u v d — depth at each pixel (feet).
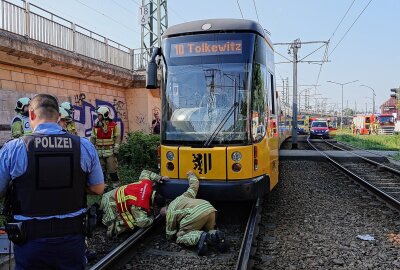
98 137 30.99
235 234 22.27
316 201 30.50
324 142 127.24
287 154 65.62
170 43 25.03
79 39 45.96
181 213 20.51
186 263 17.88
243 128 23.35
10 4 34.60
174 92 24.59
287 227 23.45
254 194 22.81
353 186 37.14
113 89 56.34
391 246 20.29
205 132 23.61
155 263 17.92
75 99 46.44
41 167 8.79
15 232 8.61
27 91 37.81
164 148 24.34
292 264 17.79
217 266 17.52
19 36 35.70
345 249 19.76
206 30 24.47
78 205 9.27
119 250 17.46
